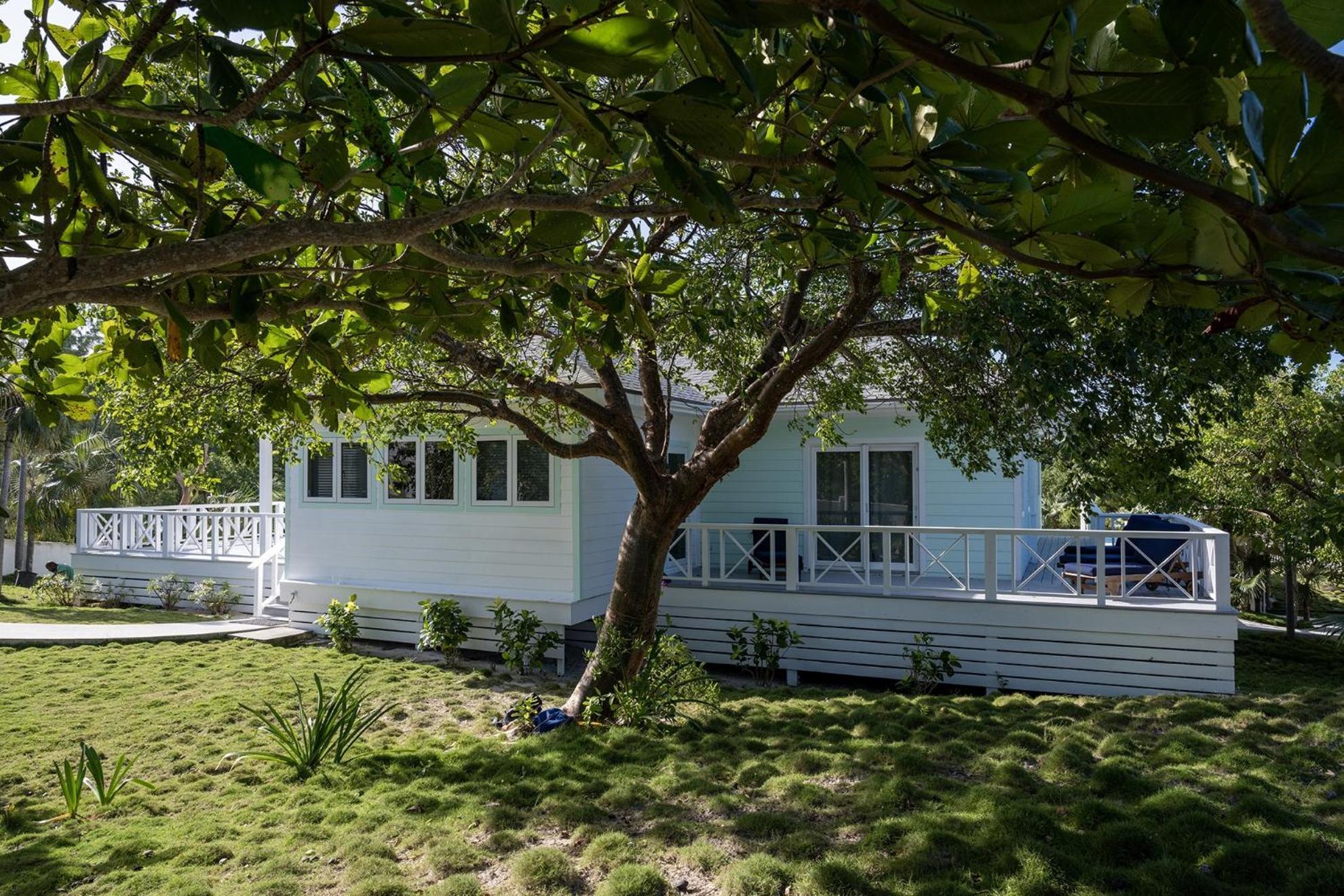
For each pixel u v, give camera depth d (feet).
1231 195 2.82
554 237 8.42
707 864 16.02
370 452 29.78
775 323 27.86
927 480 43.93
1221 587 31.48
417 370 27.25
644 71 3.67
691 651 38.47
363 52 4.32
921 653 33.83
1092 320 20.39
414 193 5.98
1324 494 32.19
